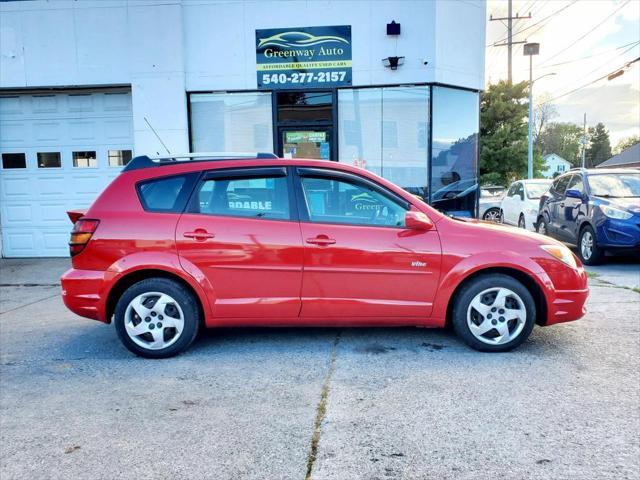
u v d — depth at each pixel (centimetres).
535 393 357
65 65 953
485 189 3209
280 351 452
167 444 297
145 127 953
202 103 962
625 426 310
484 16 980
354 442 296
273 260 430
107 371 416
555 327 511
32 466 277
